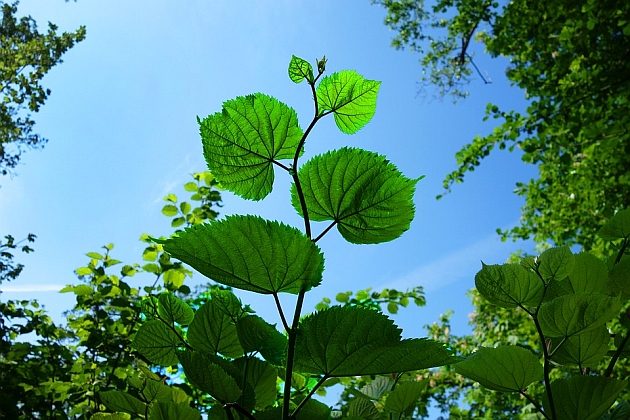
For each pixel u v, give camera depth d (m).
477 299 5.90
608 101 3.97
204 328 0.48
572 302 0.45
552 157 4.67
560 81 4.12
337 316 0.39
